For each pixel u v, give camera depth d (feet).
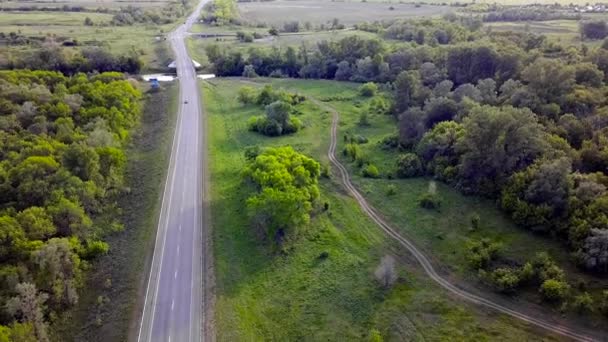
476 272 275.39
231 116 539.70
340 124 513.86
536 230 295.28
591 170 330.34
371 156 434.71
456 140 382.63
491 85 481.87
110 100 489.67
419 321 248.11
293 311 258.78
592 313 237.25
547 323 238.48
